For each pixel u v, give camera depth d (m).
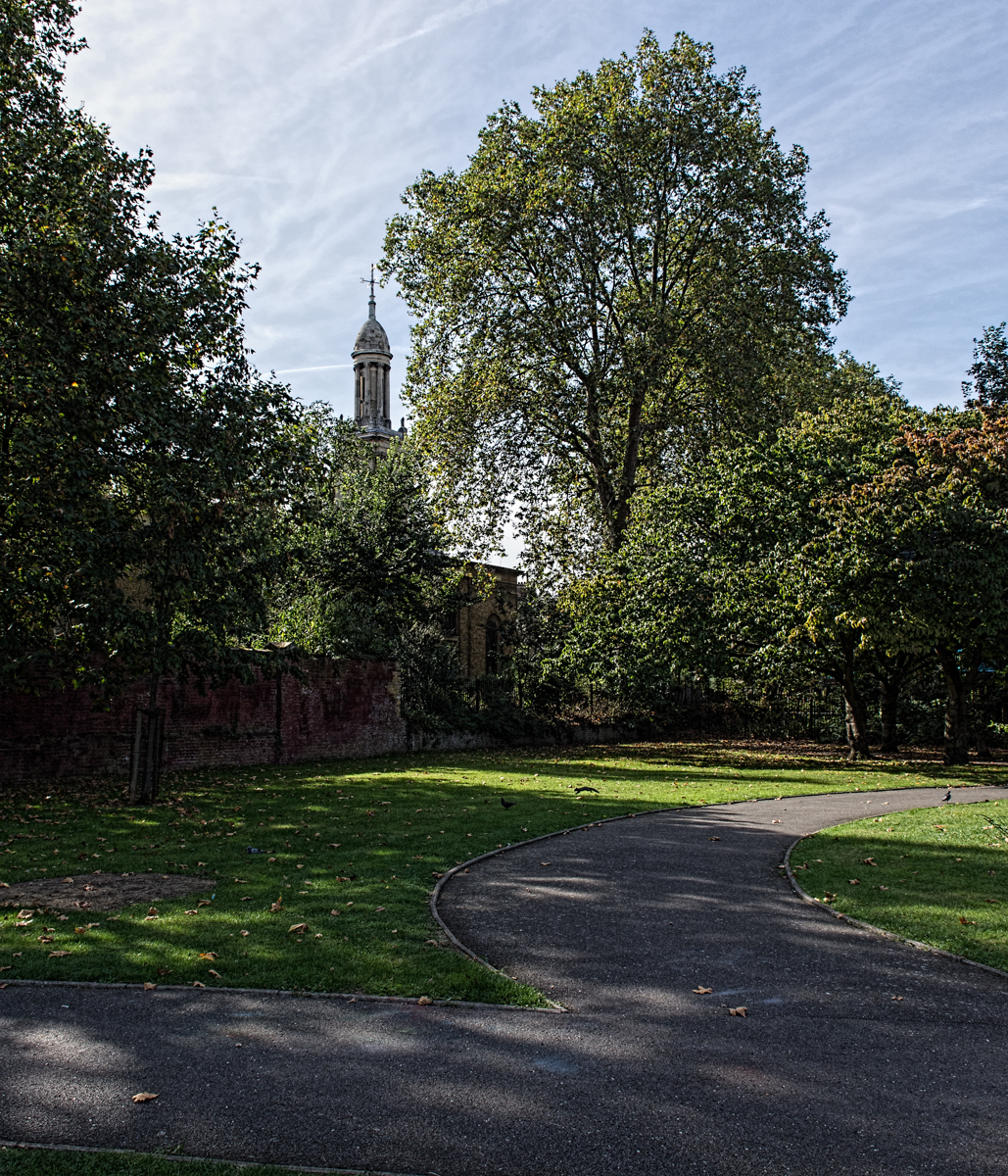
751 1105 4.47
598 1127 4.23
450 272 30.30
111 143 18.16
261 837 11.60
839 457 24.19
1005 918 7.85
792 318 30.52
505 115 30.14
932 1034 5.41
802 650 25.11
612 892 8.95
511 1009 5.72
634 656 27.88
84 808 14.15
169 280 15.31
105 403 14.20
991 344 35.78
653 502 28.44
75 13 18.92
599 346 31.33
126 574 15.13
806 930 7.64
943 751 29.81
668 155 29.34
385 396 62.59
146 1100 4.43
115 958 6.50
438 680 30.53
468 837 11.73
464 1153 3.99
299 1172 3.81
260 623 16.66
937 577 20.05
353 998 5.84
